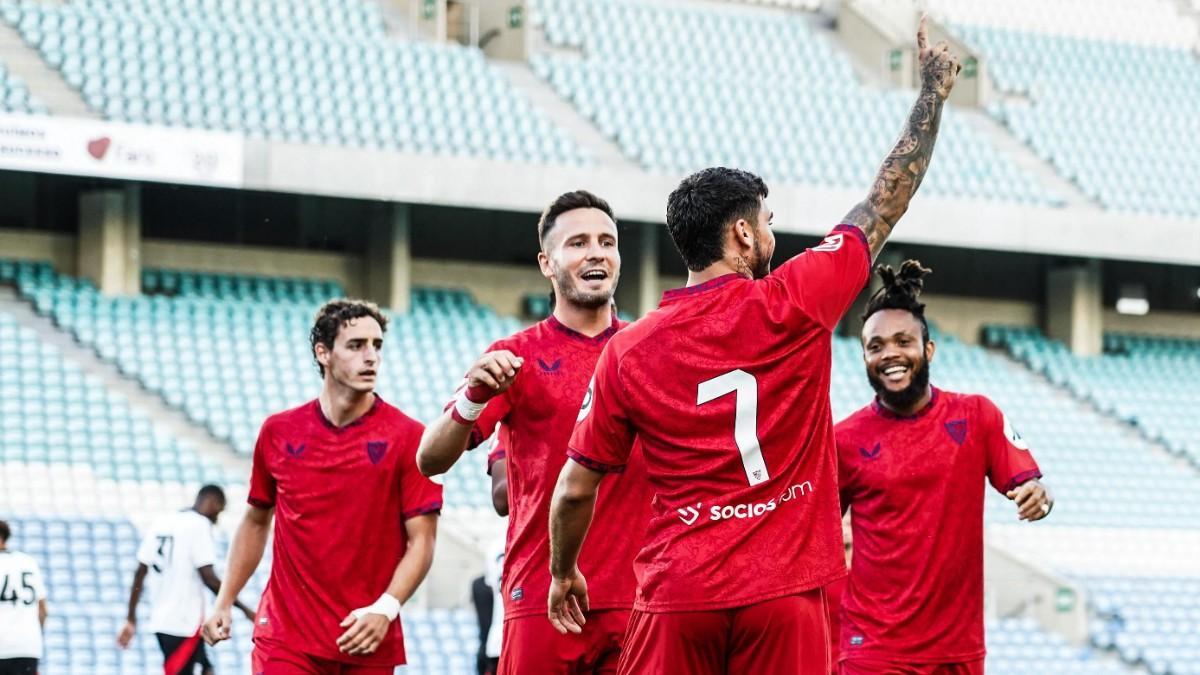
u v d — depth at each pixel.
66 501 22.91
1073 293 35.09
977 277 35.38
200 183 25.92
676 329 6.12
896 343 9.05
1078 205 34.78
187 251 29.30
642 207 29.00
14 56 28.55
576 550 6.71
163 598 15.29
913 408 9.12
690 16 38.28
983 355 34.12
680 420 6.07
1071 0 42.34
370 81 31.27
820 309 6.07
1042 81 39.75
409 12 34.94
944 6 40.88
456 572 20.72
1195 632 26.36
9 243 27.80
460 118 31.20
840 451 9.21
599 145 32.16
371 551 9.43
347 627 9.23
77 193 28.25
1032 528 28.67
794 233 30.41
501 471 8.84
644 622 6.24
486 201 27.94
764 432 6.02
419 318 29.78
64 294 27.06
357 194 27.06
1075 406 33.06
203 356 26.80
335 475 9.38
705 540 6.06
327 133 29.52
